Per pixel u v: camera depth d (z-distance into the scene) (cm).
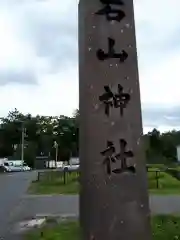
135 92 487
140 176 471
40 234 921
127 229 457
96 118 476
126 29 497
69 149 8056
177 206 1439
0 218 1230
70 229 971
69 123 8100
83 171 475
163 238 833
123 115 480
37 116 8312
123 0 503
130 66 491
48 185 2503
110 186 463
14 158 7519
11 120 8119
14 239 890
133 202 463
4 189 2317
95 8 496
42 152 8081
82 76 496
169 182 2414
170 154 6275
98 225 456
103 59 487
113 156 469
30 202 1662
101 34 492
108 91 482
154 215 1170
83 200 472
